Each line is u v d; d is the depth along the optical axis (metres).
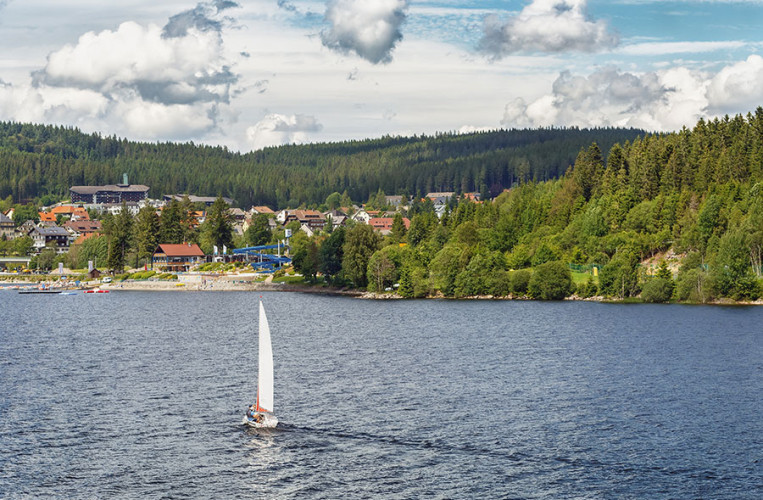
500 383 104.12
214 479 68.00
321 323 177.50
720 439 78.25
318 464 71.50
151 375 111.69
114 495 64.75
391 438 78.75
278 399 94.88
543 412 88.44
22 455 73.81
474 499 63.66
